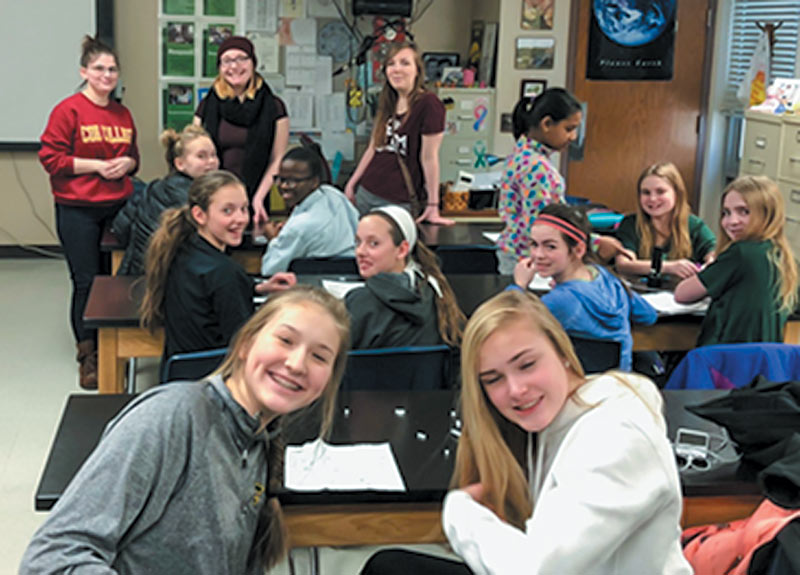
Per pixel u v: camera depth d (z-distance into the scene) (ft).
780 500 6.72
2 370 17.06
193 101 23.38
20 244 24.50
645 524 5.83
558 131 14.53
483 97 23.49
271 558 6.57
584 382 6.31
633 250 15.05
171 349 11.48
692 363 10.09
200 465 5.78
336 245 14.83
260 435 6.20
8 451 13.76
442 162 23.65
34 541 5.38
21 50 23.18
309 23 23.68
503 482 6.36
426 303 10.62
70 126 16.93
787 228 20.18
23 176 24.09
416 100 17.90
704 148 24.80
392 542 7.31
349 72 24.44
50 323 19.81
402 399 9.04
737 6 24.07
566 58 23.68
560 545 5.64
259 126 18.33
